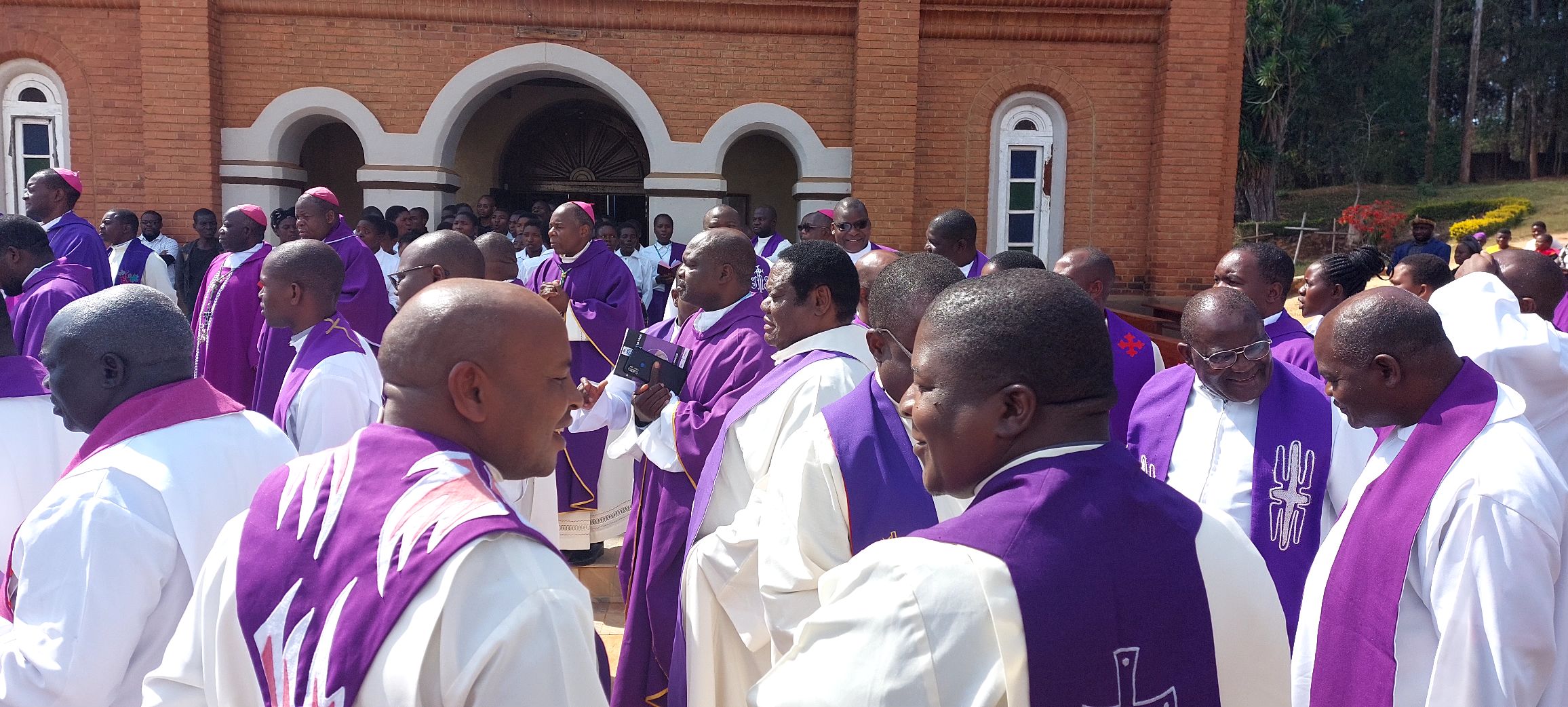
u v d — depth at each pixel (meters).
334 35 10.42
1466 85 42.41
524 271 9.75
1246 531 3.11
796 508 2.47
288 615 1.44
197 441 2.15
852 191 10.62
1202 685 1.43
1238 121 11.13
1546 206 32.91
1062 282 1.53
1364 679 2.37
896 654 1.37
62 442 2.77
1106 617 1.38
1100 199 11.06
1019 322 1.48
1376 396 2.45
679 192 10.79
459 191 13.77
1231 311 3.14
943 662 1.35
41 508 1.94
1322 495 3.12
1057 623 1.36
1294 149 39.53
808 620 1.48
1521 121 41.38
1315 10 33.12
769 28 10.64
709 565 2.88
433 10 10.44
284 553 1.49
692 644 2.91
